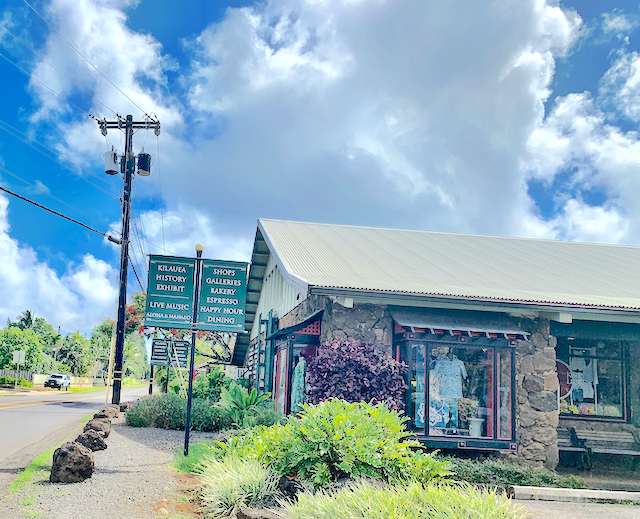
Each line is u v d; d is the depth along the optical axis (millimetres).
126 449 10219
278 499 6238
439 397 10609
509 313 11523
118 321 19531
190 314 10172
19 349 51938
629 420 12711
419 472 6621
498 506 5004
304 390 11977
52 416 17359
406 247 16844
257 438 7914
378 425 7285
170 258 10312
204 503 6457
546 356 11398
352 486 5637
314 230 18328
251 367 23516
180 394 19750
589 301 11117
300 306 13945
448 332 10609
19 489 6750
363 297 10414
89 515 5801
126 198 19781
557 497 7996
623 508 7242
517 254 17234
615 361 13047
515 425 10633
